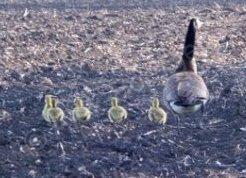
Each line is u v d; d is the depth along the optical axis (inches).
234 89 500.7
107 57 617.6
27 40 662.5
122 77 557.3
